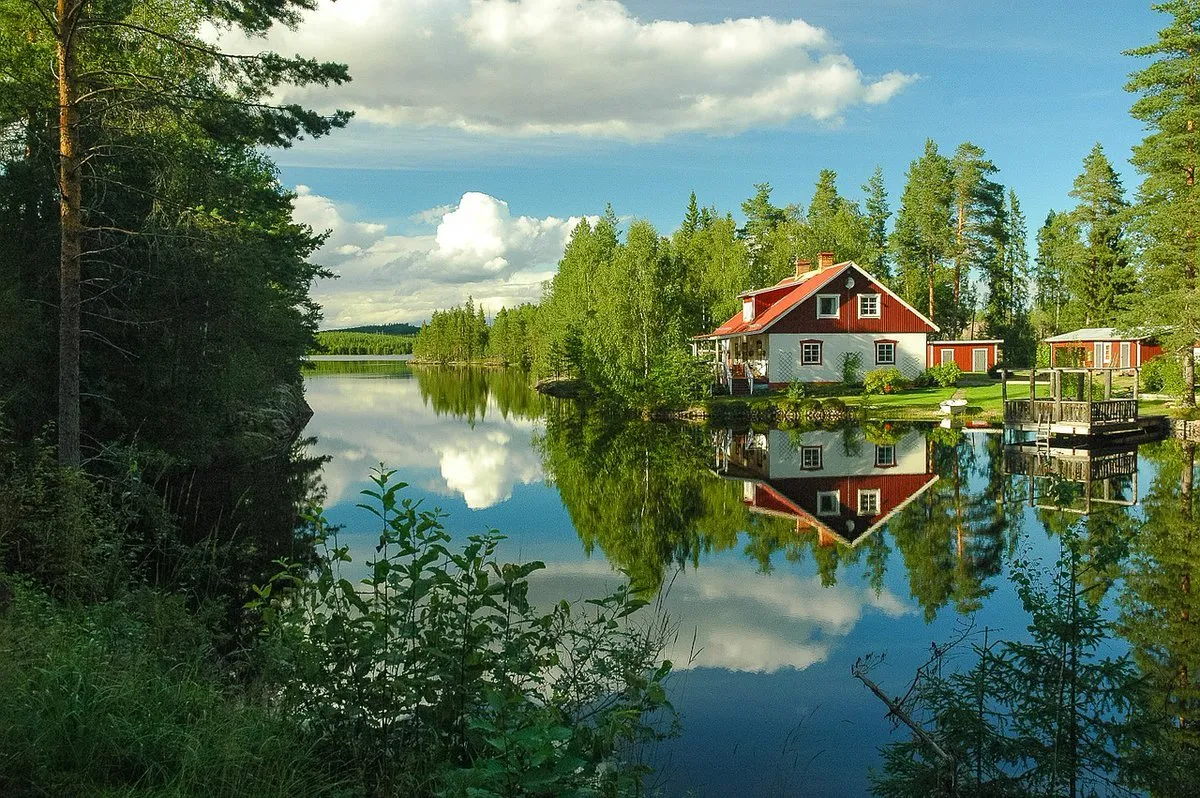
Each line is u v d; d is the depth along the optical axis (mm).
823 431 32844
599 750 3949
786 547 14586
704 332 60312
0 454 10406
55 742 4164
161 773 4152
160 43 16828
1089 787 5582
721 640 9641
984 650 6082
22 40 17109
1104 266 57406
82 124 13500
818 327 44938
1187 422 28562
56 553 8156
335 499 18891
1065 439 28359
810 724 7391
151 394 19625
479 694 4777
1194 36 30953
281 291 33125
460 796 3453
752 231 79625
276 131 14094
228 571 11930
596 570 12852
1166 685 7730
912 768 5844
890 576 12484
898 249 68625
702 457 26594
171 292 18609
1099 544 5902
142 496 11250
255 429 29938
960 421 34469
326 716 4766
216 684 5910
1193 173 32344
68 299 13195
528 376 90875
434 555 4812
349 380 88812
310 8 13867
